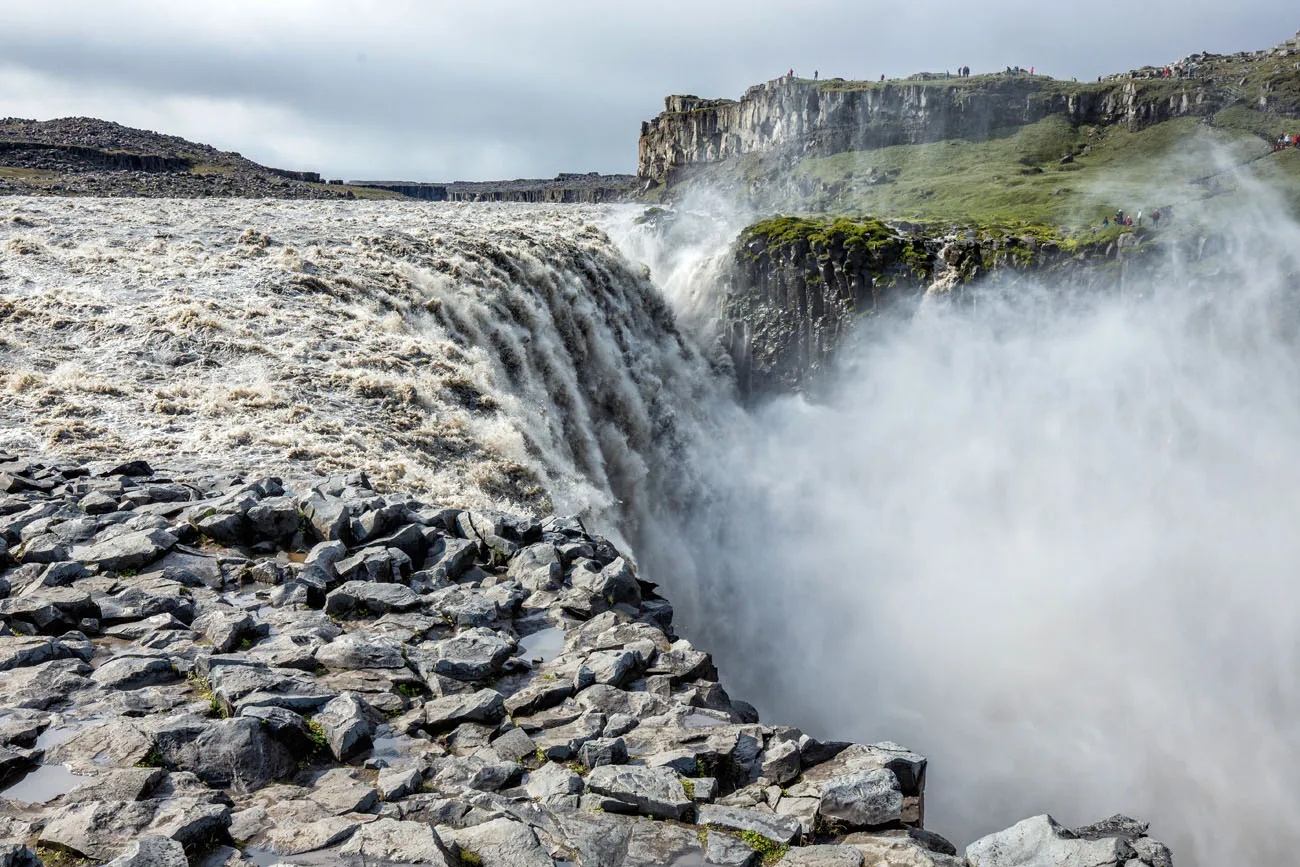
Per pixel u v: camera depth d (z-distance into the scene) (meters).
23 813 7.12
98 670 9.39
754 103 185.12
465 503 19.89
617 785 7.82
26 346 25.20
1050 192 122.69
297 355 27.06
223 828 6.95
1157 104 154.25
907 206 131.62
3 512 13.75
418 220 59.97
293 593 11.84
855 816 7.65
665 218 88.31
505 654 10.57
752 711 11.32
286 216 57.31
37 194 83.31
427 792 7.88
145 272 33.97
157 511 14.06
